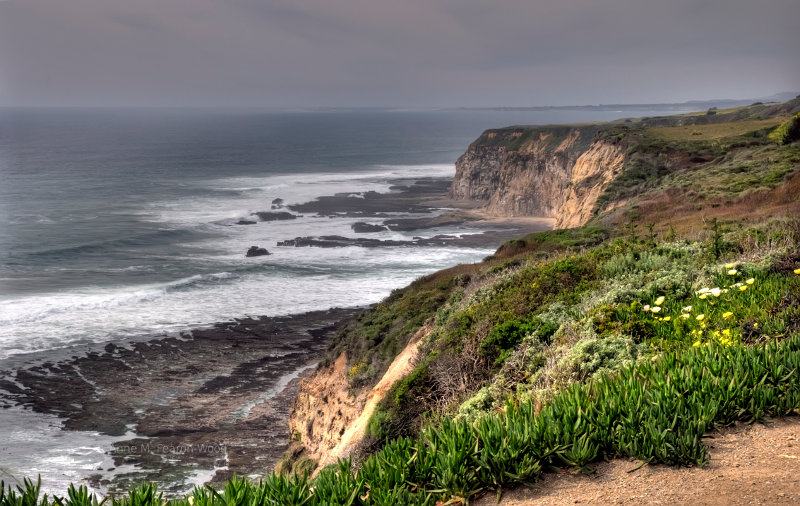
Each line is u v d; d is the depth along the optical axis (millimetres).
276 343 47344
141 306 55062
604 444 5125
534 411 5609
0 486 4211
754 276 10305
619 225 33844
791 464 4824
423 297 29188
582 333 10141
